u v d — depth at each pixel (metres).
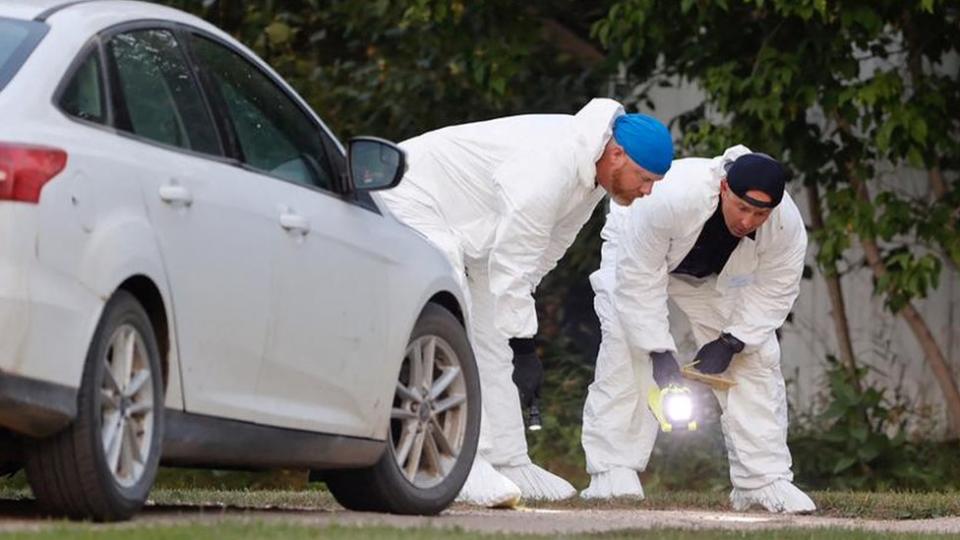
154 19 22.09
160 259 20.50
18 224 18.84
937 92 46.34
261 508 26.31
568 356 54.72
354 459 24.25
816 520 29.00
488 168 30.16
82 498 19.77
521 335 29.75
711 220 30.12
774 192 29.30
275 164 23.28
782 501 31.31
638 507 31.02
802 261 30.98
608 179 29.45
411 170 30.56
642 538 21.41
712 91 46.44
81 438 19.53
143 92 21.28
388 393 24.83
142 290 20.52
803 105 46.38
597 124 29.27
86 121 20.28
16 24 20.72
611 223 32.84
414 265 25.47
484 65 51.16
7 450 20.16
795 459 46.75
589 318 57.34
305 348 23.05
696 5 47.41
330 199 24.17
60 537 18.00
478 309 30.75
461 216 30.48
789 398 51.81
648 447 32.78
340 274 23.75
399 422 25.56
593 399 32.75
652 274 30.69
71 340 19.28
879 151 46.69
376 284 24.58
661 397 30.72
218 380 21.59
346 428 23.97
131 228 20.06
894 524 27.81
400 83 55.16
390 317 24.84
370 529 20.23
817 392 51.09
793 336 52.44
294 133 23.97
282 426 22.67
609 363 32.53
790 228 30.58
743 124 47.28
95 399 19.66
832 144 47.97
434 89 55.47
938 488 46.03
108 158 20.05
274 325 22.45
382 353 24.66
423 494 25.52
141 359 20.38
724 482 46.81
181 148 21.53
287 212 22.86
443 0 49.94
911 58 47.53
